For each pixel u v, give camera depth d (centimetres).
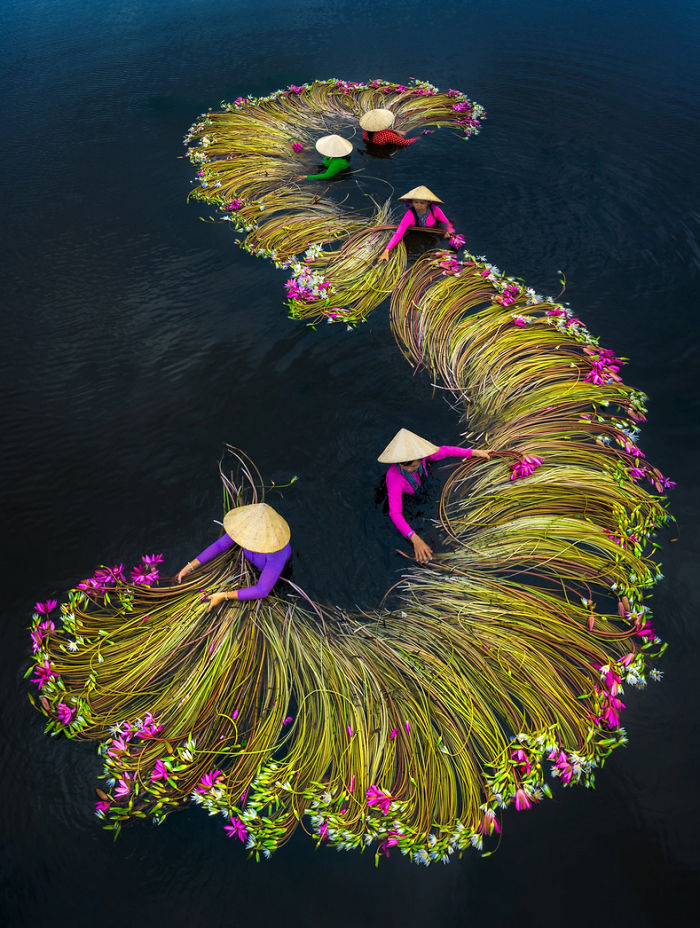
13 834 386
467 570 503
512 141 1001
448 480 561
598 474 557
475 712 424
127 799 395
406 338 697
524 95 1117
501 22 1377
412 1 1490
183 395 647
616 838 379
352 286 758
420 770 401
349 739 412
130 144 1031
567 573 500
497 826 383
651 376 661
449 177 932
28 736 425
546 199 885
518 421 610
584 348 678
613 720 418
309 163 982
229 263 805
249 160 974
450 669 445
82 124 1085
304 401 635
